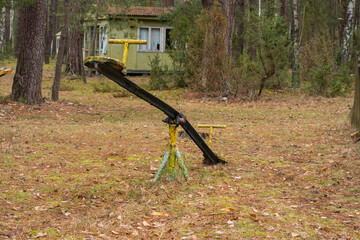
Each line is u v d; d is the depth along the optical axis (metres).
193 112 15.76
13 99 15.25
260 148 9.33
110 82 25.66
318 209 5.25
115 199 5.61
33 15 15.12
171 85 24.48
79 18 25.75
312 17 37.69
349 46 26.45
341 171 7.21
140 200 5.50
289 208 5.28
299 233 4.38
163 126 12.27
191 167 7.45
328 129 11.86
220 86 20.20
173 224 4.70
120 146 9.30
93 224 4.61
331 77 21.81
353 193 5.95
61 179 6.57
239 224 4.66
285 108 17.30
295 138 10.57
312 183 6.56
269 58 20.28
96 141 9.84
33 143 9.36
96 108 15.98
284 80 24.11
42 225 4.59
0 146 8.80
